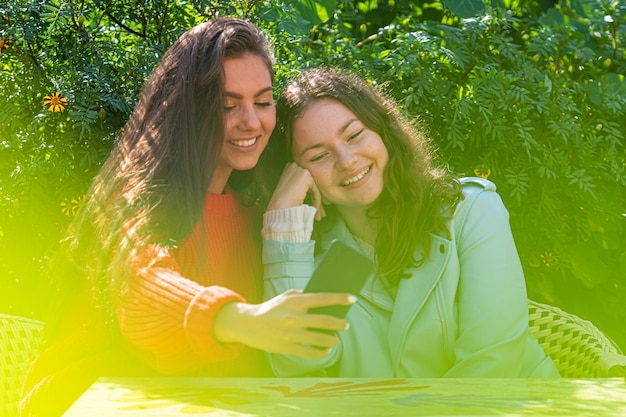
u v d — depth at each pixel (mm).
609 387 1684
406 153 2418
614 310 3803
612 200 3770
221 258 2275
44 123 3178
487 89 3500
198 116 2221
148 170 2119
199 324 1525
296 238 2346
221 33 2270
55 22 3129
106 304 1952
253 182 2537
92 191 2236
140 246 1835
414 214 2377
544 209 3553
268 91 2312
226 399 1527
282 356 2273
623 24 4328
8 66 3293
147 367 2076
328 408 1453
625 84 3947
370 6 4879
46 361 2119
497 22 3922
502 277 2357
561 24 4309
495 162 3531
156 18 3418
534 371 2402
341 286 1498
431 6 4953
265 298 2336
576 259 3658
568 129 3588
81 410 1436
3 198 3203
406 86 3607
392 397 1561
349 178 2385
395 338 2342
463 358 2291
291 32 3701
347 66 3643
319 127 2389
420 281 2373
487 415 1401
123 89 3252
